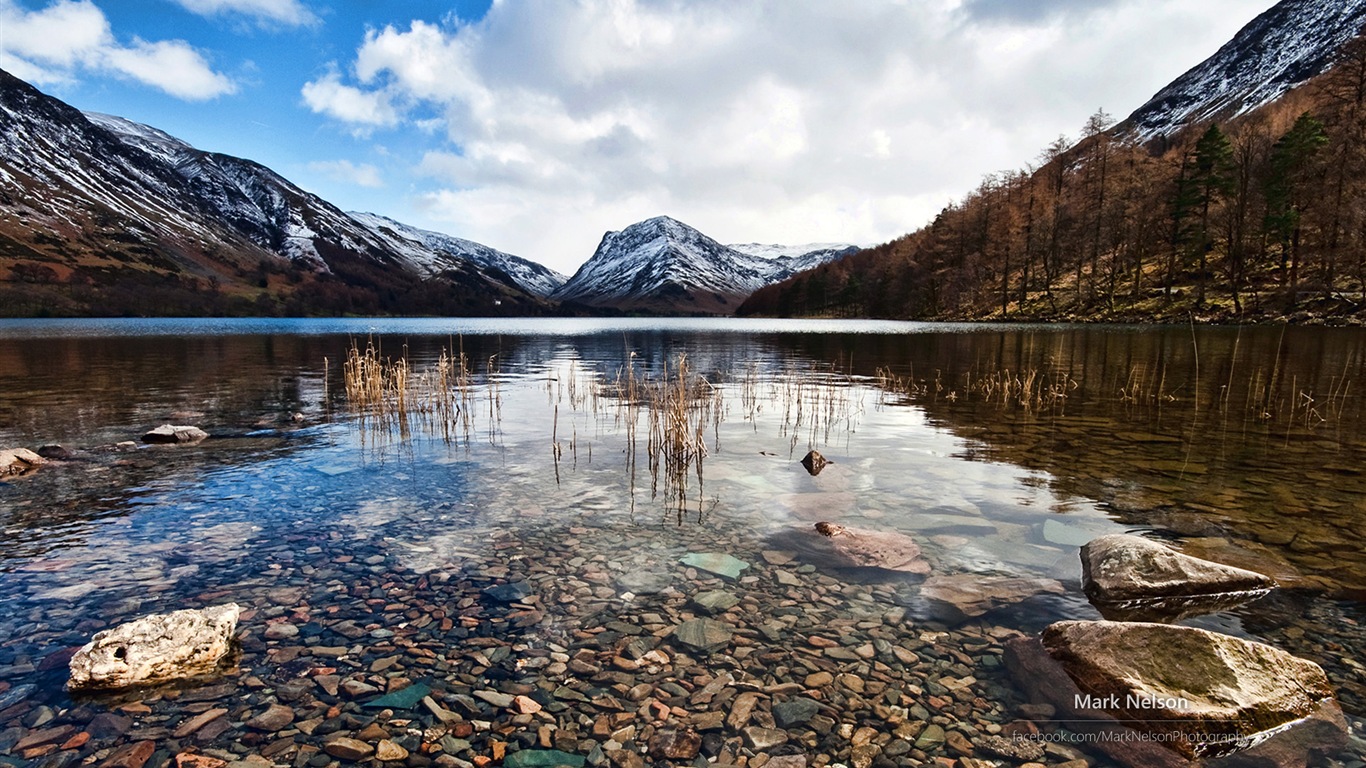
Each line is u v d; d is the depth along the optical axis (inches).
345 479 413.4
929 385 920.9
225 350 1659.7
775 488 391.5
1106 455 467.5
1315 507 336.8
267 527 316.5
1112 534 282.4
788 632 215.3
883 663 196.9
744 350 1728.6
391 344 2080.5
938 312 3836.1
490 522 327.3
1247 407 674.2
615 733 164.1
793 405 740.0
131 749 154.3
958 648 205.3
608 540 301.7
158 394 821.9
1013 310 3270.2
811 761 154.3
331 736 160.4
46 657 194.7
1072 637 195.6
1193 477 402.6
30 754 151.3
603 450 508.4
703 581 255.6
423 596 240.7
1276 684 172.6
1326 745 157.2
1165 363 1094.4
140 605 230.1
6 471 420.2
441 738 160.6
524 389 915.4
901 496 368.8
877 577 257.8
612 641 209.0
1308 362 1036.5
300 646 203.2
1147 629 190.1
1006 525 315.6
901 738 162.6
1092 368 1061.1
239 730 162.1
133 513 338.0
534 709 173.3
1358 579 247.0
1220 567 239.8
